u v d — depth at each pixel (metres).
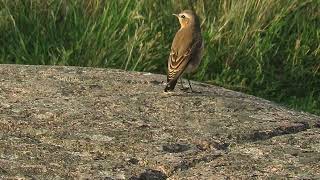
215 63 15.43
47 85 10.84
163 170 7.77
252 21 16.16
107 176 7.51
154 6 16.09
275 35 15.98
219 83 15.05
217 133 8.85
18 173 7.51
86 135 8.61
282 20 16.28
